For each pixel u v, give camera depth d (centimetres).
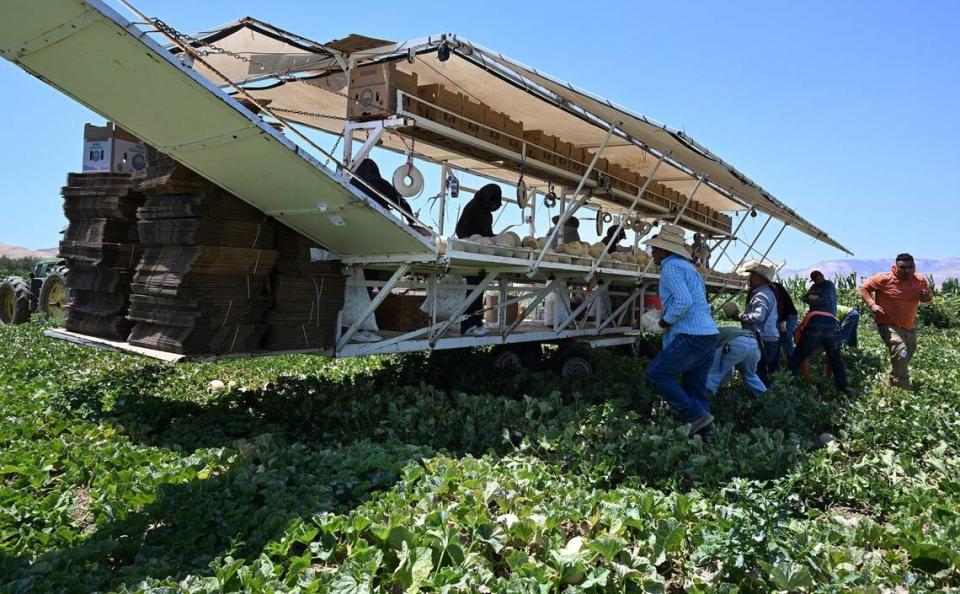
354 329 669
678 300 633
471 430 586
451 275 814
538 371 976
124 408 628
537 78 637
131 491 406
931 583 355
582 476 496
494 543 357
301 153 514
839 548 383
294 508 396
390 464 467
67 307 710
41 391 680
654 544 363
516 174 1166
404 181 767
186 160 543
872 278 979
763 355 927
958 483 499
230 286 575
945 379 1063
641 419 716
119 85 480
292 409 653
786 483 477
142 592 292
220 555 342
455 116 698
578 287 1070
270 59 778
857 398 873
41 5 414
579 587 317
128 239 651
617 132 859
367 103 658
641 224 1271
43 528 376
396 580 325
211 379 885
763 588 342
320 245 656
